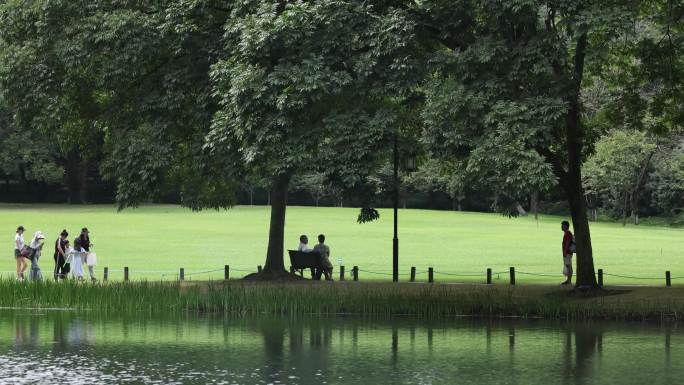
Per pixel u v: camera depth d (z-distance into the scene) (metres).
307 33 50.34
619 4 49.53
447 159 55.19
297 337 44.16
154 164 60.75
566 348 40.59
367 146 50.31
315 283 66.88
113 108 65.62
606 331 46.38
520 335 44.88
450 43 54.16
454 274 79.62
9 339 43.03
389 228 139.00
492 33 51.06
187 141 66.62
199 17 59.75
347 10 51.03
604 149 166.00
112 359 37.28
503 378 33.22
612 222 180.38
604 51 48.72
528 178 46.50
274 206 70.56
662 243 119.25
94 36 58.94
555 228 146.38
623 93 65.88
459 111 49.06
